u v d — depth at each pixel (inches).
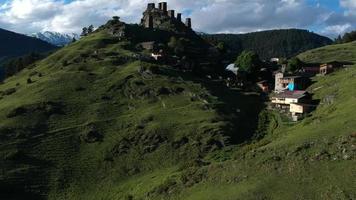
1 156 6195.9
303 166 3998.5
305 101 7229.3
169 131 6589.6
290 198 3659.0
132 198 5142.7
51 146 6456.7
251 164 4409.5
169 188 4763.8
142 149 6378.0
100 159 6245.1
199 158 6003.9
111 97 7731.3
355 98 5782.5
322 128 4685.0
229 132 6486.2
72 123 6993.1
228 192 4074.8
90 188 5738.2
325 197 3533.5
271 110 7667.3
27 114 7130.9
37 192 5679.1
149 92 7770.7
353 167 3737.7
